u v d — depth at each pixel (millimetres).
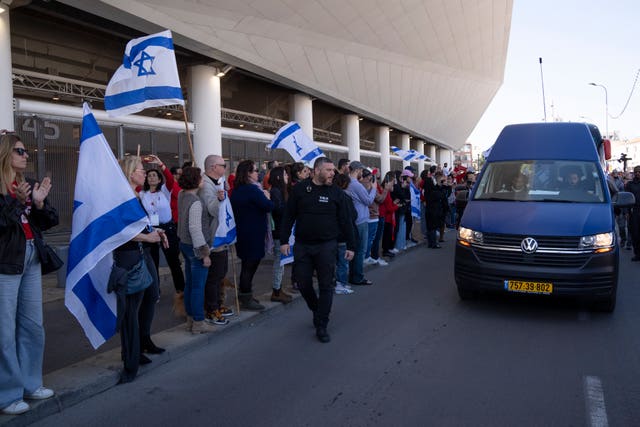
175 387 4480
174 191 7398
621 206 7273
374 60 28000
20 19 17078
